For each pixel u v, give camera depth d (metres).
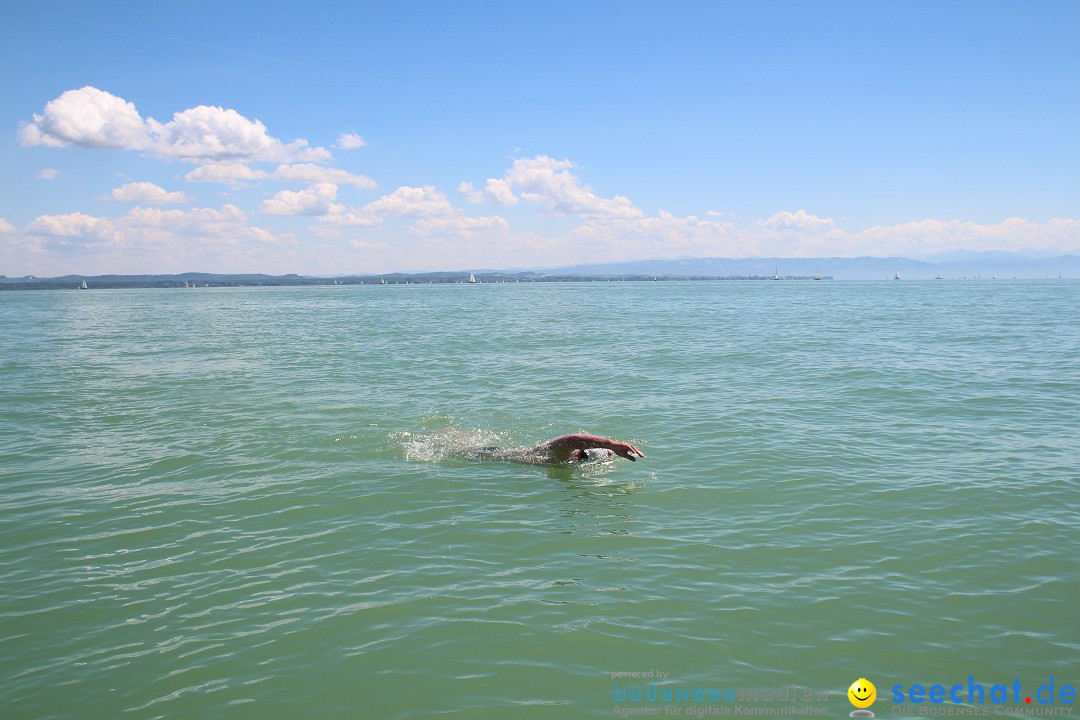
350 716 5.17
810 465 11.20
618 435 13.45
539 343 32.00
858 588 7.01
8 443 13.33
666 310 65.75
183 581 7.36
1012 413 14.91
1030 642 6.02
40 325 53.31
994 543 8.04
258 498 9.95
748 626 6.32
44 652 6.02
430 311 71.44
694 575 7.34
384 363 25.08
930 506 9.26
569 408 16.06
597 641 6.11
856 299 94.31
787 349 27.64
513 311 67.69
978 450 11.98
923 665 5.71
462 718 5.14
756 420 14.52
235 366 24.56
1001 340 30.62
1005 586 7.01
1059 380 19.03
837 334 34.75
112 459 12.07
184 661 5.87
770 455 11.81
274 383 20.33
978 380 19.22
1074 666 5.67
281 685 5.53
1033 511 9.02
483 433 13.79
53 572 7.60
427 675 5.66
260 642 6.15
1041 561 7.55
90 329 47.38
